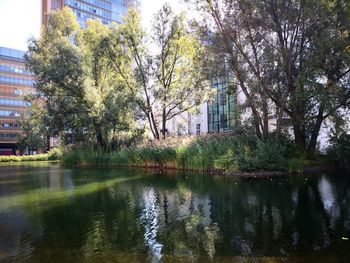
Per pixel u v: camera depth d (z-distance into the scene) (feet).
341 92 53.16
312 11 48.01
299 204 27.84
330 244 17.74
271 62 54.39
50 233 21.22
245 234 19.90
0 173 71.00
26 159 165.68
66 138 111.65
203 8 57.52
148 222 23.41
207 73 60.70
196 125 126.31
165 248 17.80
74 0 292.81
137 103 93.20
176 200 31.40
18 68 297.94
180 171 61.16
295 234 19.61
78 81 91.40
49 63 94.27
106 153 90.48
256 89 54.70
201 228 21.49
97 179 51.62
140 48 92.48
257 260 15.70
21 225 23.32
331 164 57.00
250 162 51.06
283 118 60.80
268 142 53.72
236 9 55.42
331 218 23.03
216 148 58.44
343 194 31.89
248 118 61.52
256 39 56.29
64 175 61.11
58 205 30.45
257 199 30.50
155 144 73.82
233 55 56.18
